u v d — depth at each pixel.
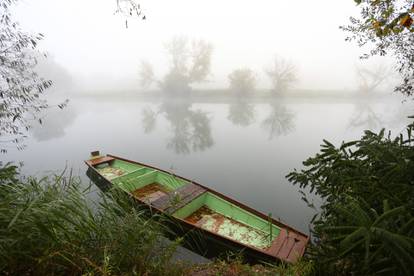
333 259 1.80
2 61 5.34
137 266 2.24
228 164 10.55
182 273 2.42
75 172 9.52
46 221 1.91
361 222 1.43
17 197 2.26
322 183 3.00
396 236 1.23
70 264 1.97
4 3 4.98
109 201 2.82
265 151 12.28
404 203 1.83
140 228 2.50
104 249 2.12
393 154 2.20
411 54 4.25
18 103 5.79
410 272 1.26
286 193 7.55
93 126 19.75
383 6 3.12
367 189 2.24
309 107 30.42
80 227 2.12
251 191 7.81
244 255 4.36
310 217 6.15
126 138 15.63
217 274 2.47
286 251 4.21
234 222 5.57
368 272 1.52
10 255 1.76
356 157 2.60
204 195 6.46
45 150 12.73
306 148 12.49
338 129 16.59
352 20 4.24
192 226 4.91
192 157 11.70
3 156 11.53
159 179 7.96
